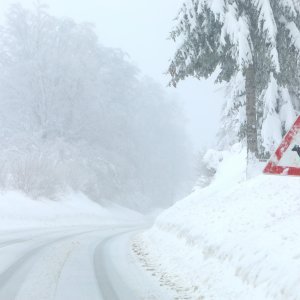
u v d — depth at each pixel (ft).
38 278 32.81
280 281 21.20
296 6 54.39
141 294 27.94
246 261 25.98
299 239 24.43
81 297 26.96
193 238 39.78
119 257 45.29
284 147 17.35
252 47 51.90
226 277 27.04
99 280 32.35
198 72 59.52
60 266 38.55
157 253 45.70
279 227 28.45
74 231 86.07
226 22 51.75
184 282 31.07
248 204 39.86
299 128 17.28
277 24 55.06
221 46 54.08
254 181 48.47
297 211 31.30
